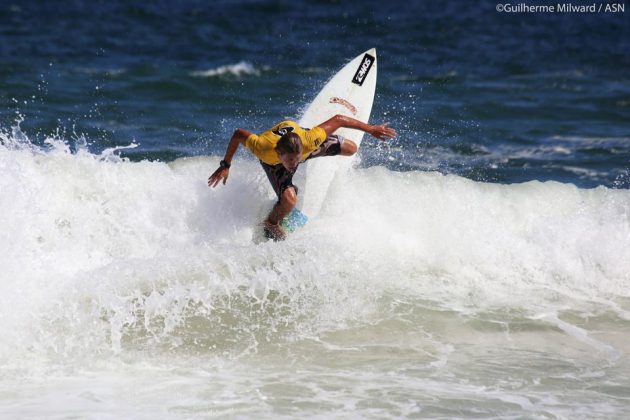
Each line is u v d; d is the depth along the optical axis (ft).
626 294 92.68
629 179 140.77
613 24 330.95
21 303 78.13
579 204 106.22
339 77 115.14
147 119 167.63
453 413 63.72
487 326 82.43
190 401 65.00
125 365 72.08
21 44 254.06
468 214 102.37
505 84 220.43
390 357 74.95
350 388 68.08
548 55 265.75
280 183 92.73
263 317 81.61
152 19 326.24
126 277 84.02
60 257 88.33
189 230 97.19
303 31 307.17
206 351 75.41
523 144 162.91
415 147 156.35
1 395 65.41
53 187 95.61
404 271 92.84
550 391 68.49
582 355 76.69
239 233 98.63
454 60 254.27
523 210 104.37
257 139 90.33
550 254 97.55
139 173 100.58
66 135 151.74
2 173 87.30
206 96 193.57
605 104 198.90
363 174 106.63
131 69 220.23
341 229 97.60
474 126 175.63
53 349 73.87
